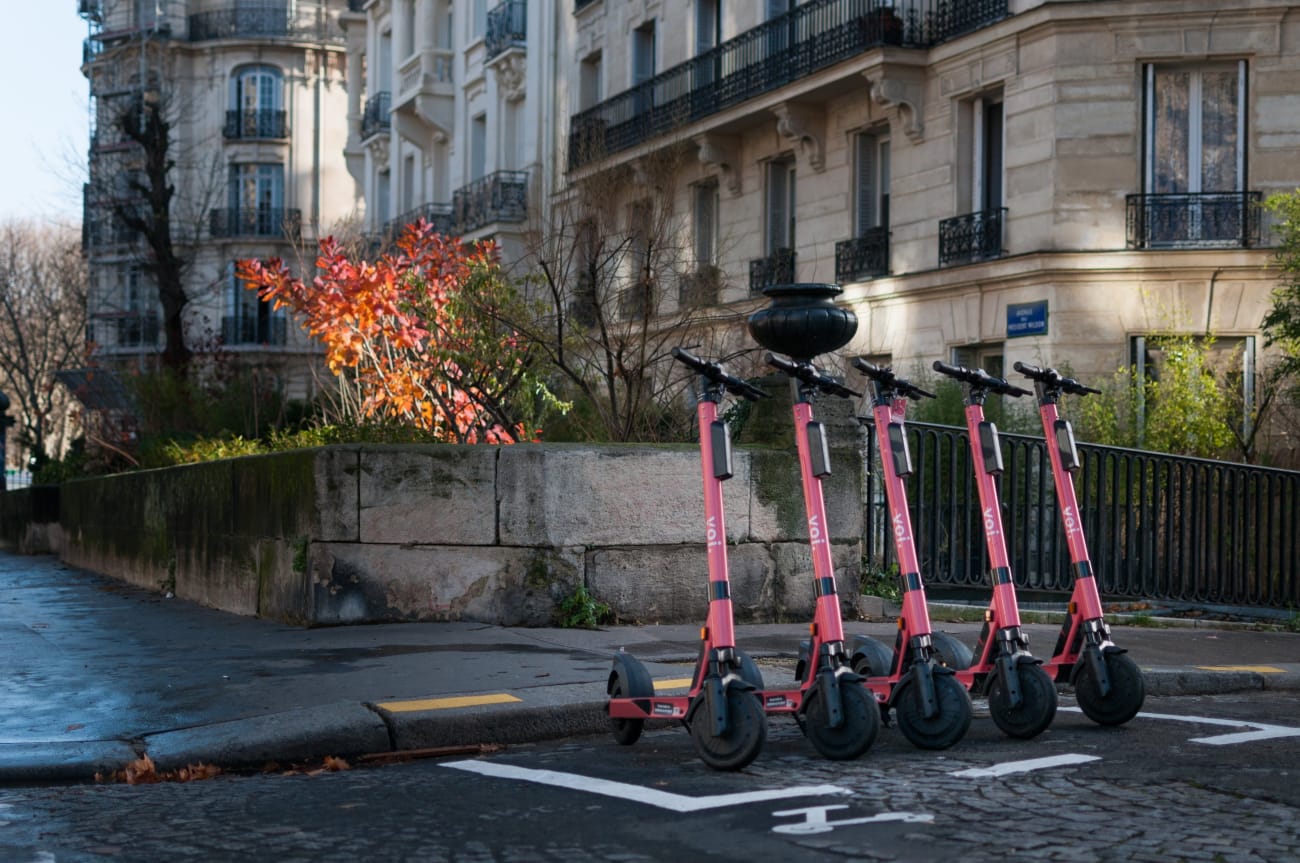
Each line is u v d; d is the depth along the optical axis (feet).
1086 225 64.54
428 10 125.08
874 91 72.49
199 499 43.29
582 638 29.76
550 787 18.39
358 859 15.10
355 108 164.76
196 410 76.38
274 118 178.81
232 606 39.19
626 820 16.47
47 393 181.78
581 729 22.49
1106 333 63.98
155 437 68.74
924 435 36.42
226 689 24.31
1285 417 57.41
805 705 19.98
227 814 17.42
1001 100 69.51
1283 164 63.52
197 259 176.86
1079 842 15.24
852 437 35.17
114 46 180.04
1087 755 20.16
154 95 136.87
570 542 31.81
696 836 15.65
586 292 42.24
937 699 20.39
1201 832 15.67
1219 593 42.06
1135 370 59.41
